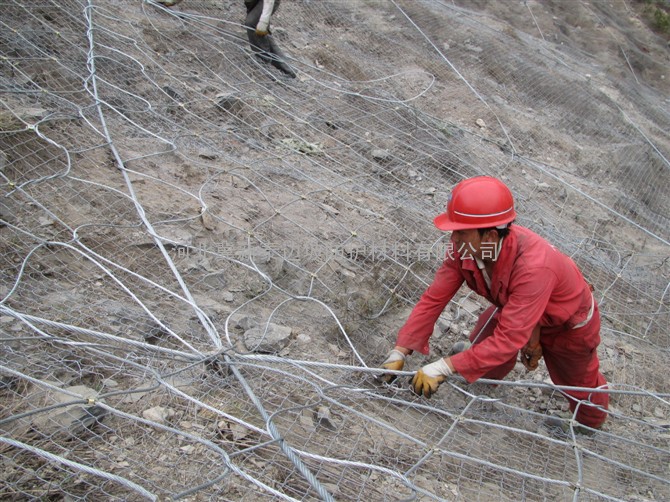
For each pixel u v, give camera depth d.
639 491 3.20
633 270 5.69
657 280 5.62
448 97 7.39
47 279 3.35
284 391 3.04
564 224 5.91
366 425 3.00
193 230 4.05
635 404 4.09
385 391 3.31
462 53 8.37
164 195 4.24
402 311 4.20
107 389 2.74
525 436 3.41
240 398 2.88
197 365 3.01
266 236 4.23
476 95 7.45
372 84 7.02
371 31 8.05
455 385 3.33
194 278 3.72
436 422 3.24
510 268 2.74
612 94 9.36
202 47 6.31
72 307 3.19
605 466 3.31
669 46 12.90
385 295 4.22
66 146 4.28
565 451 3.34
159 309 3.40
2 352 2.76
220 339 3.22
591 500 2.97
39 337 2.80
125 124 4.83
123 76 5.33
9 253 3.40
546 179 6.53
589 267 5.29
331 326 3.77
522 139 7.18
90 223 3.76
